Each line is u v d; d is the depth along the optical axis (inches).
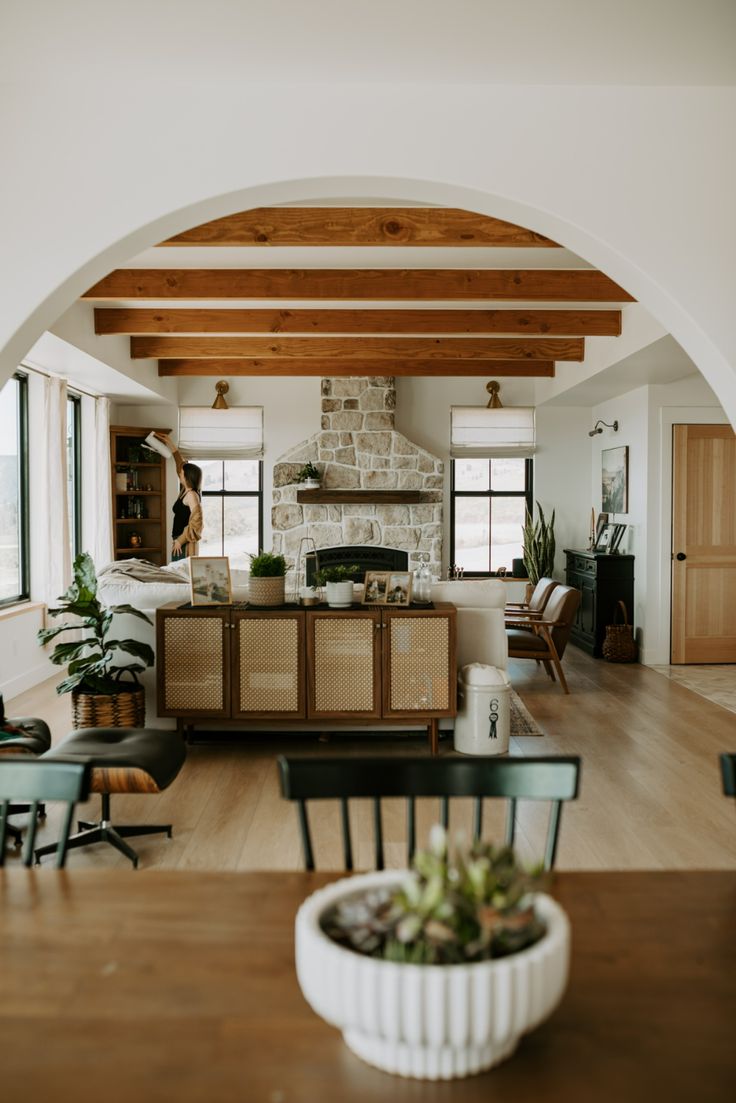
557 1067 42.4
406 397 383.6
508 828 69.1
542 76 122.7
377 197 132.4
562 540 386.0
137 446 369.1
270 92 124.6
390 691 189.9
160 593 201.9
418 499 365.7
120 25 106.7
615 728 216.7
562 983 42.6
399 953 41.3
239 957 52.5
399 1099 39.9
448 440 384.8
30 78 122.6
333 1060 42.8
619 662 310.3
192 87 124.4
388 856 136.4
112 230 124.5
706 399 304.3
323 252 201.0
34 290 124.0
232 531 385.7
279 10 103.1
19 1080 41.0
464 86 125.3
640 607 312.0
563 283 215.0
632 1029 45.5
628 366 265.0
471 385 384.5
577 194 126.2
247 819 153.3
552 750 197.0
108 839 135.3
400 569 370.9
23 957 52.4
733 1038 44.7
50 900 60.2
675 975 50.9
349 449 370.0
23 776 68.6
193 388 380.5
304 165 124.5
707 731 214.1
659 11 103.8
